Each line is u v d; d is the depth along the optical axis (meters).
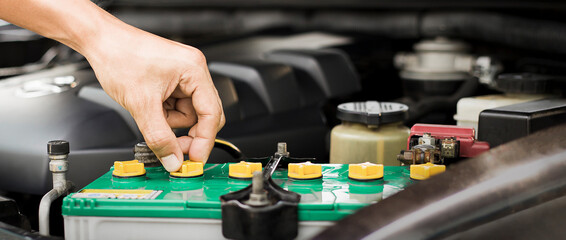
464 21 1.16
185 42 1.23
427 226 0.54
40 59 1.05
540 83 0.81
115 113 0.83
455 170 0.57
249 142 0.86
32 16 0.64
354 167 0.66
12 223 0.67
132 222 0.61
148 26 1.38
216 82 0.89
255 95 0.93
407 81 1.15
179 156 0.66
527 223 0.57
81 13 0.64
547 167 0.56
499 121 0.70
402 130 0.75
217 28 1.40
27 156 0.78
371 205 0.57
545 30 1.07
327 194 0.63
